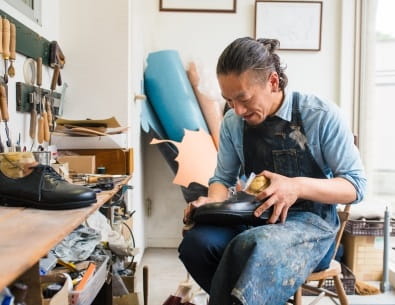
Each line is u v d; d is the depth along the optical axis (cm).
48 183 89
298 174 114
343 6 285
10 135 137
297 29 289
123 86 203
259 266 85
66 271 111
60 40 201
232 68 101
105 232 159
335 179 105
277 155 114
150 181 299
